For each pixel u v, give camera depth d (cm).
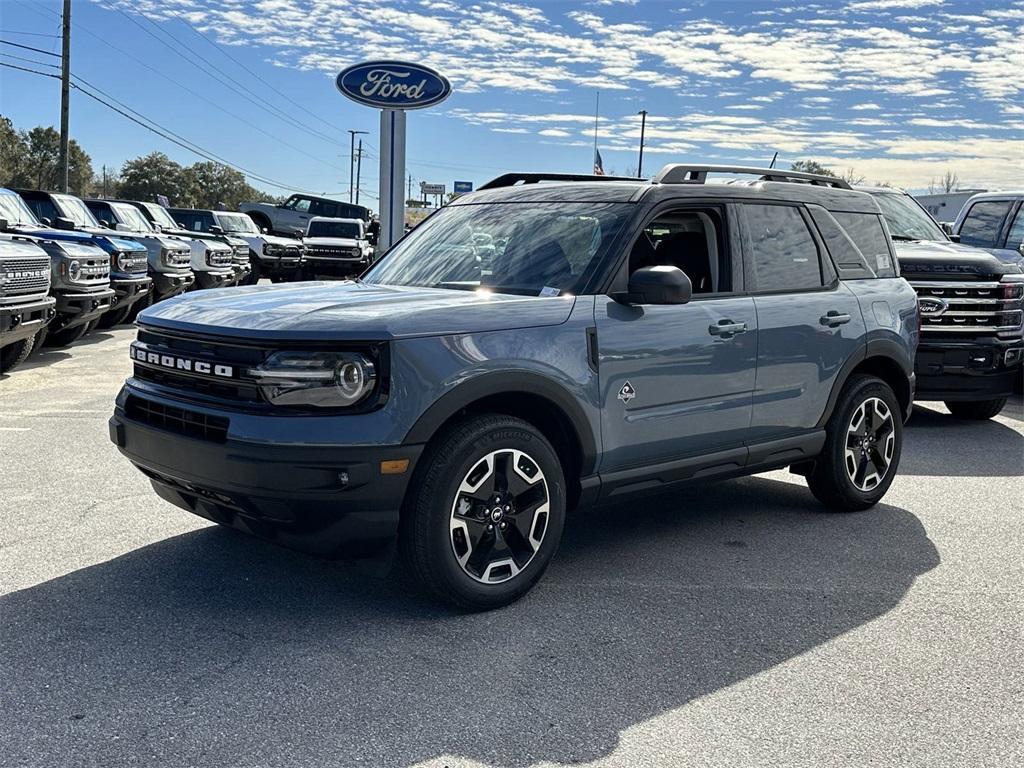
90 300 1187
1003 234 1234
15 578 443
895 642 399
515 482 417
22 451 691
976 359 863
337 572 459
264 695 338
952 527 566
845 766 304
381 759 299
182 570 457
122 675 350
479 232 511
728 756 307
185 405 400
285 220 3788
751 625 413
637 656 379
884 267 614
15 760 293
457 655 374
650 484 476
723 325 489
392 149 1692
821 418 557
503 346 406
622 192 488
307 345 375
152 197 10925
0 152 8594
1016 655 388
